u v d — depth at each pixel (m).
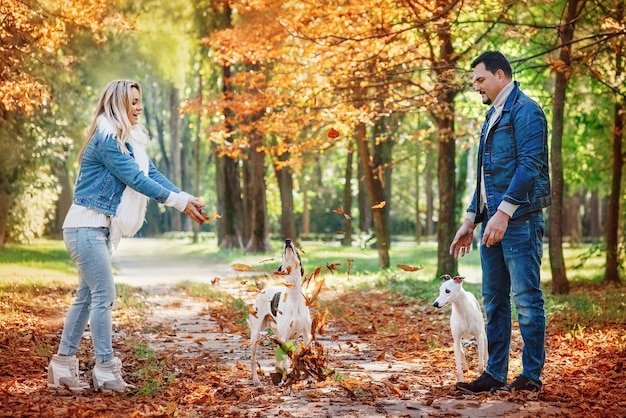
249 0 17.27
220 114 20.09
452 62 16.70
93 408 5.99
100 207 6.84
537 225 6.78
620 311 12.61
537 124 6.67
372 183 23.75
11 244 32.03
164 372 7.82
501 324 6.87
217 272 25.14
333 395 6.65
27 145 26.09
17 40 13.02
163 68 31.75
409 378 7.54
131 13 29.16
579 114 21.62
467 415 5.92
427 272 23.42
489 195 6.91
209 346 9.84
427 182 55.25
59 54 23.22
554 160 16.17
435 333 10.75
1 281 16.95
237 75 19.00
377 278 20.38
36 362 7.91
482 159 7.02
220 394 6.76
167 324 11.99
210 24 31.41
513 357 8.70
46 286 16.62
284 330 7.04
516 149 6.77
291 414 5.95
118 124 6.89
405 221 67.75
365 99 16.67
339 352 9.34
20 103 12.91
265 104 18.70
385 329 11.34
